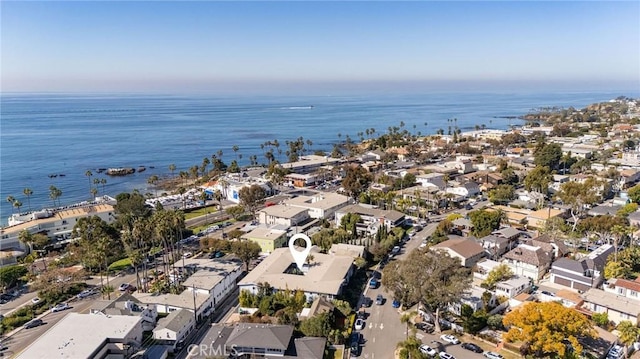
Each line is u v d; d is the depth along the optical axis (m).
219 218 143.88
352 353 66.44
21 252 111.62
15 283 95.19
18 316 79.44
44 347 62.81
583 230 109.69
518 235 111.75
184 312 75.00
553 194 151.38
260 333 66.25
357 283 91.00
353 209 133.00
